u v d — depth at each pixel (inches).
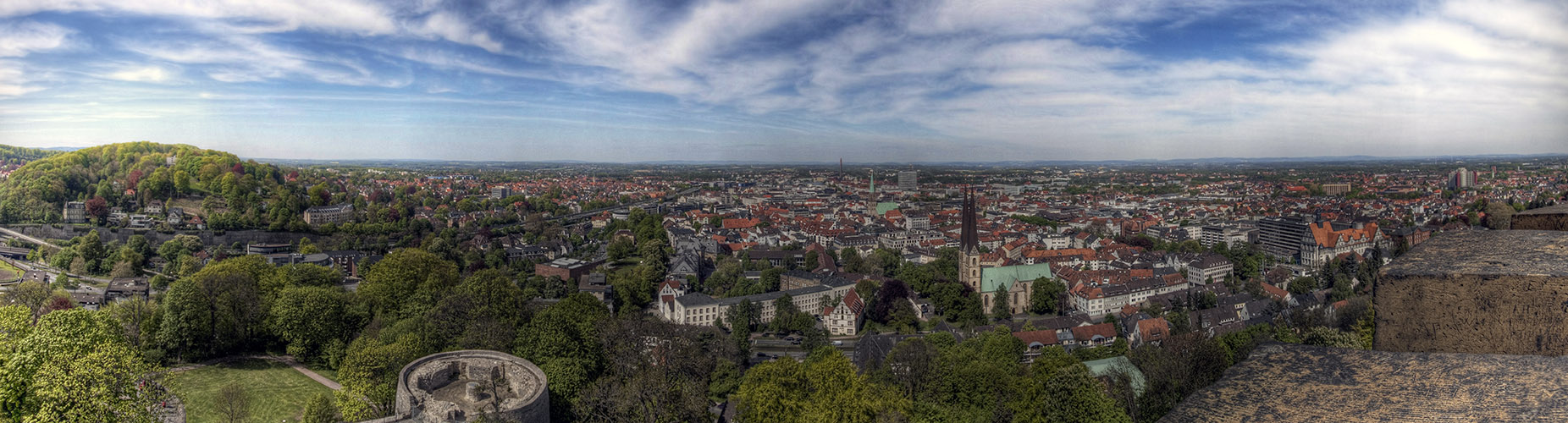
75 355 3489.2
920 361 5123.0
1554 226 992.2
